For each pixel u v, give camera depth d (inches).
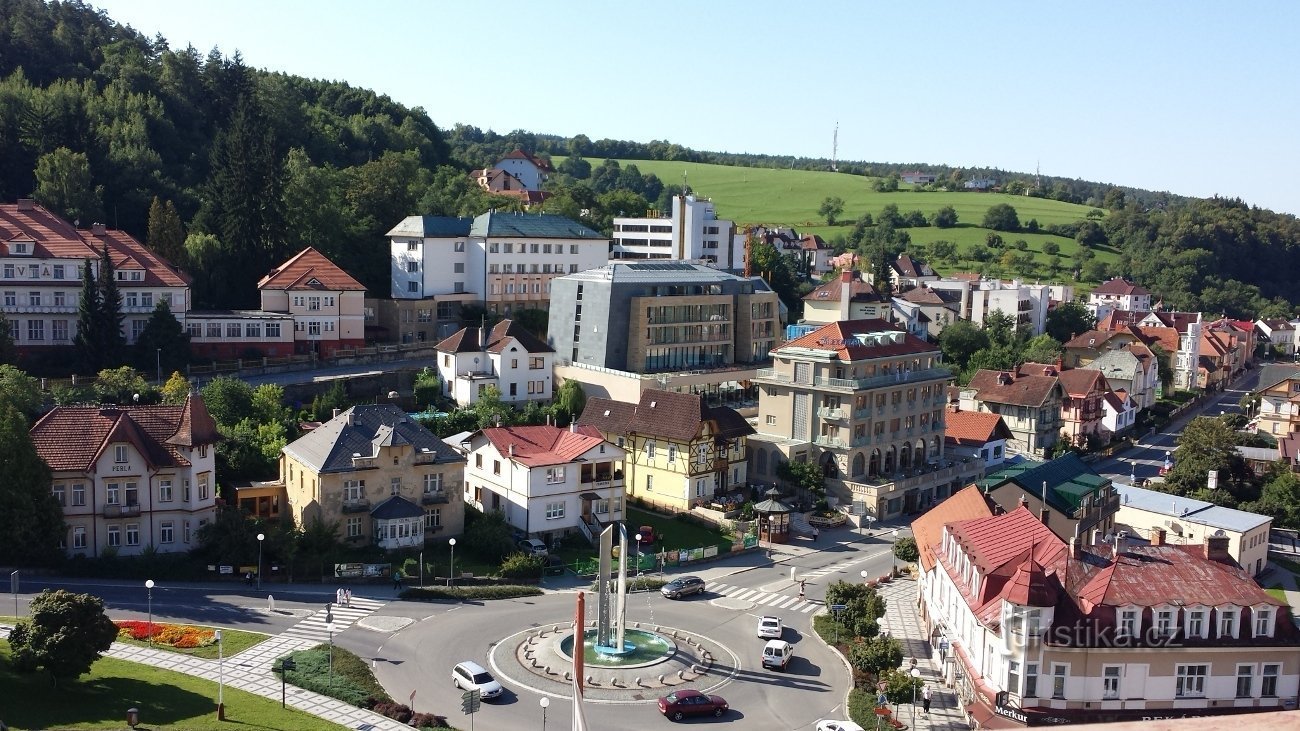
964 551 2906.0
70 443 3641.7
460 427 5260.8
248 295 6589.6
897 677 2746.1
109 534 3641.7
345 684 2775.6
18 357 5108.3
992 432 5959.6
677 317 6653.5
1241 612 2498.8
